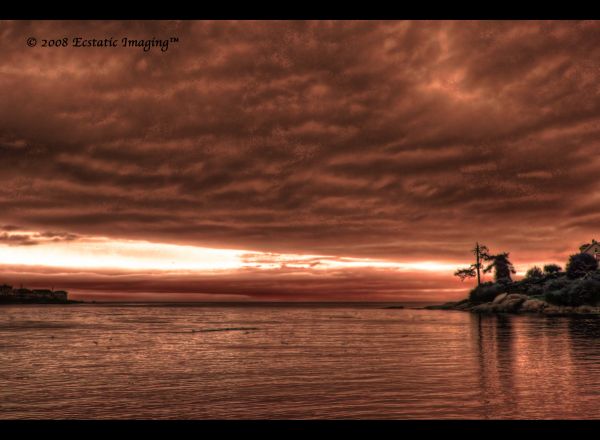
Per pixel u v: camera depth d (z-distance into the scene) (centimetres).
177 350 4159
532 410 1778
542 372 2559
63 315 14538
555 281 11138
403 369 2783
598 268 10544
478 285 14075
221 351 4047
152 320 10938
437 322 8162
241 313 16825
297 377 2578
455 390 2136
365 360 3250
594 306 9275
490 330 5700
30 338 5622
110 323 9450
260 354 3769
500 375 2491
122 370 2941
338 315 14075
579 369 2638
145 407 1927
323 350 3984
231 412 1831
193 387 2330
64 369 3002
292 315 14375
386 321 9375
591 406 1827
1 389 2325
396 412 1786
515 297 11181
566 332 5094
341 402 1956
